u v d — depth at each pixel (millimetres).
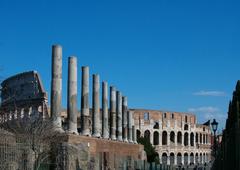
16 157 29516
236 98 38156
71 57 53375
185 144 174625
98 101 65688
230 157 44969
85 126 58625
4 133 28891
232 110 43156
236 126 34844
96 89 65562
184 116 174500
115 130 76875
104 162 59844
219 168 77562
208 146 187625
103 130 71000
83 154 45562
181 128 172375
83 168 44938
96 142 56719
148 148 121062
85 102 58969
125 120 85625
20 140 31109
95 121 65062
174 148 167750
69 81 53000
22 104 74312
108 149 62719
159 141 164750
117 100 80500
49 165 36844
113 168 63156
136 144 82500
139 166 74812
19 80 75000
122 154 71250
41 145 35188
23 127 35938
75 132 51969
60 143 39781
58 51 48844
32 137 33062
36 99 74875
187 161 172000
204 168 139000
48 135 38188
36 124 38125
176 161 167875
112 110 76312
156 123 164875
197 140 180125
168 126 167625
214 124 66812
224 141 62719
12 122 38500
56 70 48656
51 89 48531
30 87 75562
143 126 161000
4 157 27969
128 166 70875
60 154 39219
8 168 28156
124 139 83188
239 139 32344
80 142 46438
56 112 47719
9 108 41750
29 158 31328
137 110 160625
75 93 52969
